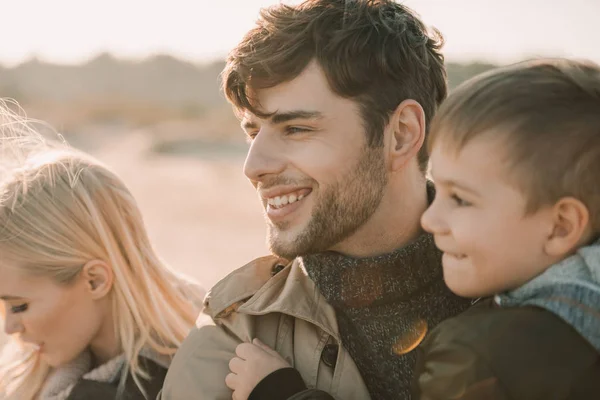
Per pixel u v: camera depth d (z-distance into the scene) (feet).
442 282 5.50
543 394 3.68
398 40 5.74
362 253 5.72
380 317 5.45
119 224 7.14
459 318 4.16
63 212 6.81
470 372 3.84
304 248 5.49
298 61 5.36
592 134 3.80
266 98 5.49
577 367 3.68
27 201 6.77
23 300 6.72
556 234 3.92
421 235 5.57
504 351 3.78
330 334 5.35
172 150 85.51
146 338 6.88
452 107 4.14
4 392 7.36
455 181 4.08
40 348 6.91
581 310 3.75
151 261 7.39
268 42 5.43
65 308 6.79
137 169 66.90
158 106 141.38
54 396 6.82
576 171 3.79
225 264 30.09
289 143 5.50
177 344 7.07
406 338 5.41
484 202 3.99
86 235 6.87
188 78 171.42
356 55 5.47
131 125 119.34
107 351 7.04
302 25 5.43
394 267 5.41
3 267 6.67
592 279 3.83
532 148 3.83
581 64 4.05
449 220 4.13
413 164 5.82
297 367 5.37
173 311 7.41
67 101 149.28
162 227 39.27
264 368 5.06
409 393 5.31
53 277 6.70
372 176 5.59
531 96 3.89
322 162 5.40
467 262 4.12
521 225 3.93
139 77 171.63
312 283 5.57
